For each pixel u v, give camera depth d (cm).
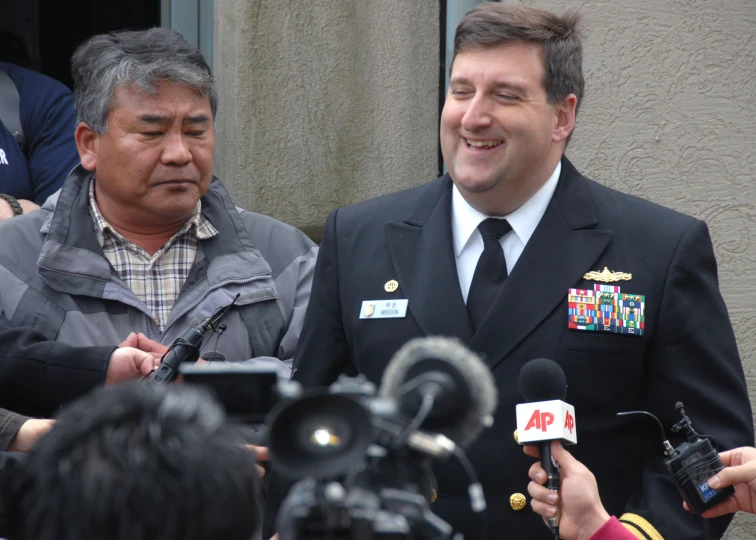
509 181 472
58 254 566
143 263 584
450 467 464
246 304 577
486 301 476
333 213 525
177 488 206
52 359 527
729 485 413
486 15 471
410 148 791
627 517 438
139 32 583
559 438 396
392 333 482
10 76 737
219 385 317
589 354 462
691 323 461
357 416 240
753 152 666
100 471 204
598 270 473
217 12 792
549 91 472
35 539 207
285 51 785
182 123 572
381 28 792
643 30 681
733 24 667
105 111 568
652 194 683
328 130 792
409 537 246
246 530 215
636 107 684
